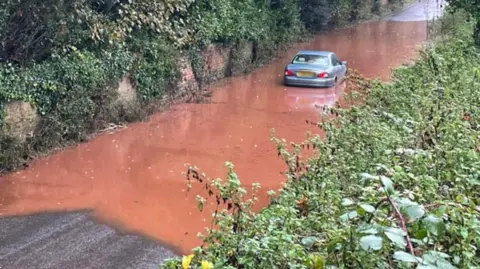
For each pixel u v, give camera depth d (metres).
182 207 8.91
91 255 7.32
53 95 11.50
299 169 6.03
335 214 4.05
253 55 21.97
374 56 25.09
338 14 33.75
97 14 13.28
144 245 7.66
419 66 11.98
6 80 10.66
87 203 9.05
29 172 10.33
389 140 5.89
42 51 11.95
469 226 2.96
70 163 10.88
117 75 13.37
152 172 10.48
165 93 15.65
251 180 10.03
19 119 10.74
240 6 21.14
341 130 6.64
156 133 13.05
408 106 8.05
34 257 7.22
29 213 8.60
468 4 16.81
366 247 2.38
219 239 3.98
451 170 4.64
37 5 11.48
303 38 29.36
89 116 12.45
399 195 3.04
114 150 11.74
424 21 37.91
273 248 3.50
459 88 8.65
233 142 12.48
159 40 15.32
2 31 11.13
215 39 18.66
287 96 17.31
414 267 2.64
